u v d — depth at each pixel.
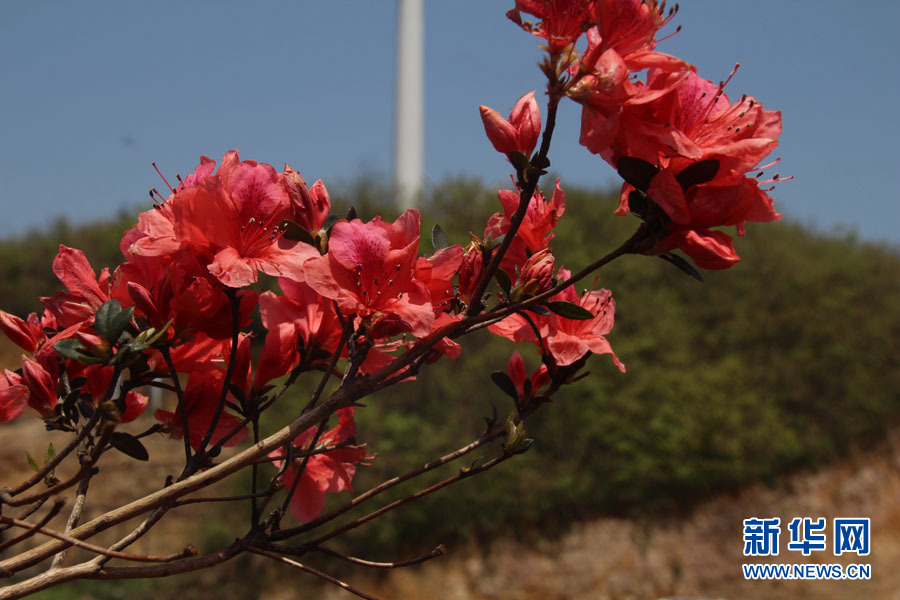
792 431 13.73
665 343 13.33
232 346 1.14
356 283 1.17
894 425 15.27
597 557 11.64
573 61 1.09
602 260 1.14
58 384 1.28
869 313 15.95
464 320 1.16
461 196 14.31
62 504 0.93
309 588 10.75
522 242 1.40
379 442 11.30
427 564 11.22
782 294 15.14
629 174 1.09
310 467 1.48
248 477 11.04
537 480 11.79
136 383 1.11
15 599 0.99
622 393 12.33
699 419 12.49
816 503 13.27
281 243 1.21
